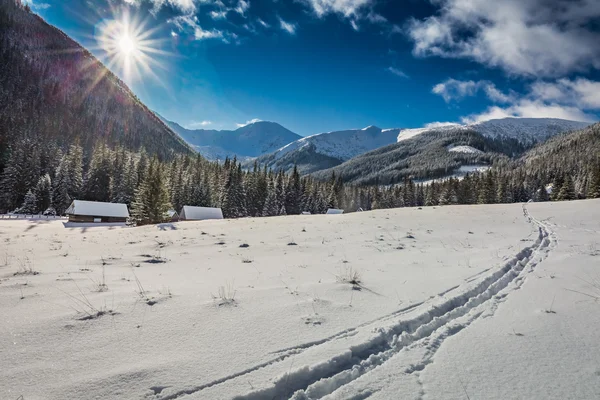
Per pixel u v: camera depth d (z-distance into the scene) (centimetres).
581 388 306
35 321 445
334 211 6981
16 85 16725
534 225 1792
